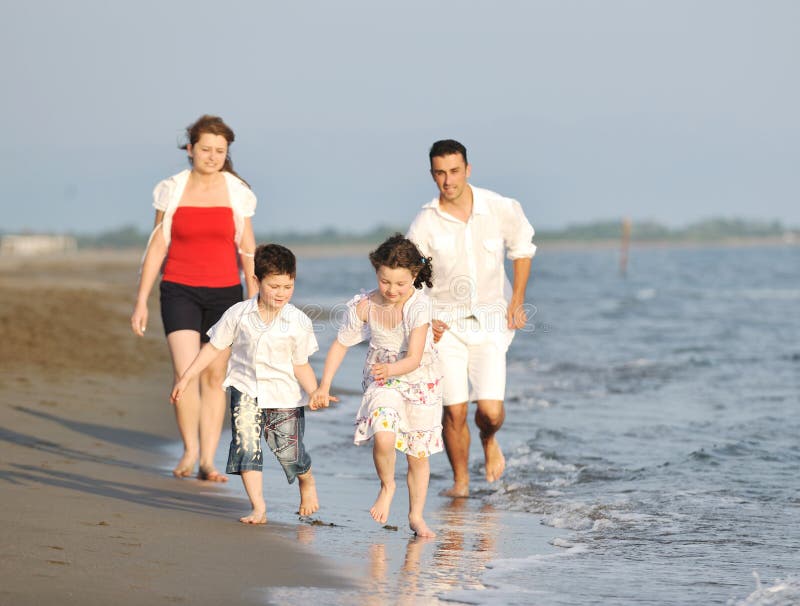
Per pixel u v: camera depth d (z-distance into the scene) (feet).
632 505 45.37
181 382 40.68
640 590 31.30
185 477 49.90
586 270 553.64
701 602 30.04
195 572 30.42
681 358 122.42
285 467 40.60
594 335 159.43
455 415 48.93
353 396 85.51
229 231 50.65
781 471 53.62
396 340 40.27
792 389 91.71
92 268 456.04
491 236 49.39
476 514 44.32
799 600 30.19
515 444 63.16
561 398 86.53
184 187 50.47
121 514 38.40
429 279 41.50
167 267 50.65
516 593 30.53
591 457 58.70
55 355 94.17
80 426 61.46
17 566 29.35
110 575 29.25
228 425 68.08
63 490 42.65
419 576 32.07
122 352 100.48
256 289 51.21
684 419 73.87
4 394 69.97
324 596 28.84
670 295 291.79
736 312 215.92
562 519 42.52
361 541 37.09
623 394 89.15
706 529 40.68
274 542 35.68
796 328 171.83
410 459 39.81
